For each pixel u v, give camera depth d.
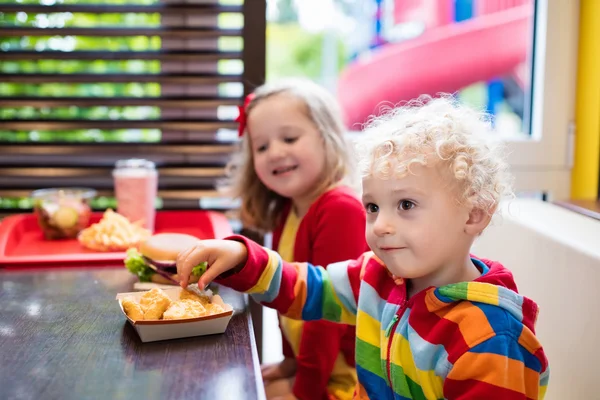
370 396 0.90
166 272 0.99
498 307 0.77
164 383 0.67
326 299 1.00
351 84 2.27
